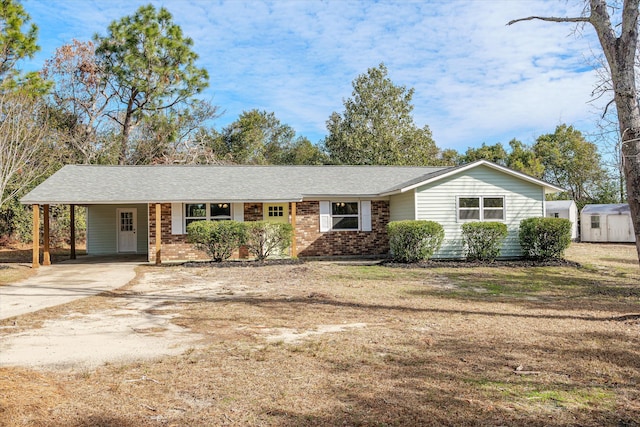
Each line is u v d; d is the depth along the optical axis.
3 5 20.39
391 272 13.75
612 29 7.09
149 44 28.78
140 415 3.76
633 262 16.22
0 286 11.55
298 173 21.31
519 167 42.31
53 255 21.73
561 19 7.46
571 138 40.50
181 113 31.95
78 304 9.02
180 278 12.94
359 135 38.47
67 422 3.59
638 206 6.97
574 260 16.91
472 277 12.71
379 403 4.00
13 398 4.00
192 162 32.78
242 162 39.59
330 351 5.62
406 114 39.75
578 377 4.66
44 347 5.91
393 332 6.58
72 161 28.91
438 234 15.79
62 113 29.48
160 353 5.61
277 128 51.53
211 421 3.66
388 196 19.75
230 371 4.90
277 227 16.58
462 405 3.95
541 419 3.68
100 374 4.81
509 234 17.36
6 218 25.12
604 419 3.68
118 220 22.42
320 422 3.63
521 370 4.88
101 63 29.77
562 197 41.16
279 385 4.46
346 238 19.48
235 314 7.97
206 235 16.06
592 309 8.27
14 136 20.05
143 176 19.38
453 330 6.68
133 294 10.27
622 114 7.03
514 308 8.39
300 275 13.22
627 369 4.90
